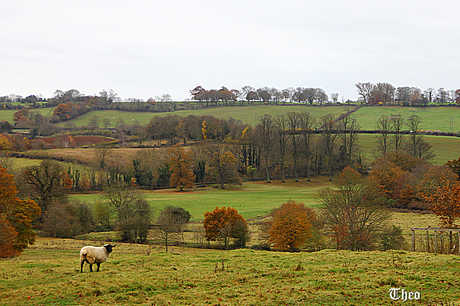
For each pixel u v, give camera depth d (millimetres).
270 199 100562
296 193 113625
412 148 133375
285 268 23062
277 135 146750
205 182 135875
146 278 20188
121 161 133625
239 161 151250
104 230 72688
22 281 20031
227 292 17969
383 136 151625
